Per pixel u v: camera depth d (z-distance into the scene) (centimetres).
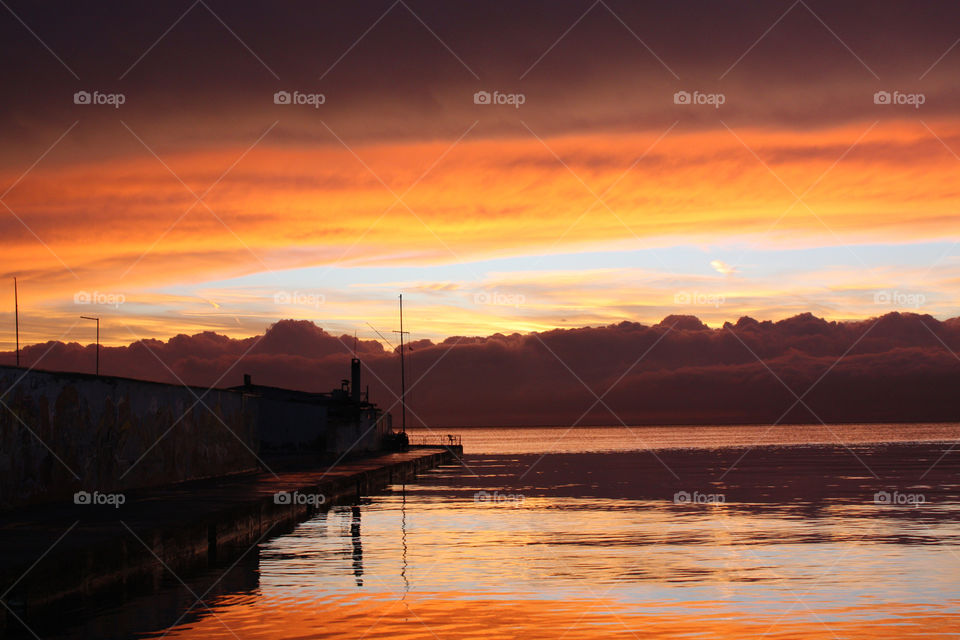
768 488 5300
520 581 2064
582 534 2970
